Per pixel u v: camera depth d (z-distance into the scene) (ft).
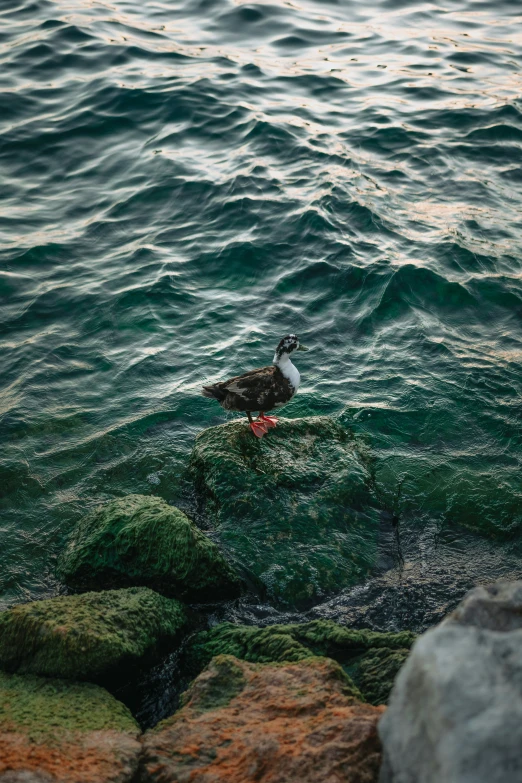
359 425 33.53
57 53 71.26
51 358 38.96
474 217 49.37
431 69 71.05
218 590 24.61
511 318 40.68
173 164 56.13
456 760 10.94
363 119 62.23
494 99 64.59
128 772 15.67
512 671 11.96
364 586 25.31
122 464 31.99
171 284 44.32
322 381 36.83
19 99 64.23
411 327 40.37
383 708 16.43
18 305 42.83
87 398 36.29
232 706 17.44
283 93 66.49
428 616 24.03
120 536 24.84
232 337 40.37
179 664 22.04
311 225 48.60
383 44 76.48
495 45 76.07
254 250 47.01
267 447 30.22
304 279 44.62
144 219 50.90
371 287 43.24
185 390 36.68
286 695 17.47
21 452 32.63
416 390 35.58
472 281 43.11
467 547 27.17
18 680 19.97
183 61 71.31
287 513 27.35
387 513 28.66
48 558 27.25
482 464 31.04
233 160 56.59
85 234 49.37
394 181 53.67
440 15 83.61
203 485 29.37
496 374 36.35
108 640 20.33
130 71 68.74
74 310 42.52
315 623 21.86
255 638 21.29
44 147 58.70
